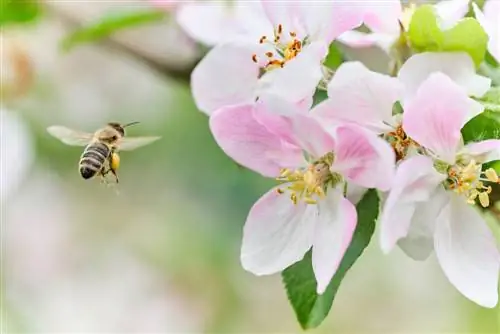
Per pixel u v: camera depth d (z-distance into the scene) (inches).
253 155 25.8
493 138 25.4
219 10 27.1
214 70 26.1
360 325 47.5
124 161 42.7
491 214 26.4
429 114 25.1
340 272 25.5
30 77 34.3
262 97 25.3
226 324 46.6
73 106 40.5
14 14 30.7
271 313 47.0
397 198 24.9
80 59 39.7
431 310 46.6
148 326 46.5
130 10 29.5
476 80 25.3
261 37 26.2
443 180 25.5
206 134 38.9
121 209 46.8
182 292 46.4
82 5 31.4
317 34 25.8
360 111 25.2
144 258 47.1
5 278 46.4
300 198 25.8
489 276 25.5
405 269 47.2
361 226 25.5
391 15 25.7
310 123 25.2
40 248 46.9
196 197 41.8
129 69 40.3
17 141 39.9
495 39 25.5
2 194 41.9
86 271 47.3
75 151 41.6
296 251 25.8
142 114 40.4
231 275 46.1
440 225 25.5
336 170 25.5
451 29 25.3
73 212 47.1
